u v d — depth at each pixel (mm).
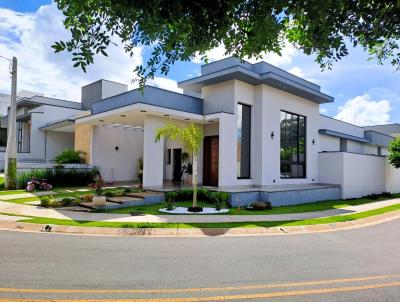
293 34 3402
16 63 17156
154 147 15273
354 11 2775
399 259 6332
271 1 2703
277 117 17891
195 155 12211
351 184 20109
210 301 4074
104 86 30516
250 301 4102
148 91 14758
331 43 2984
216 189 14914
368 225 10922
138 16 2631
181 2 2523
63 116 28125
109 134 20688
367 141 29109
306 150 20109
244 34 3090
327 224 10414
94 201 11688
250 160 17109
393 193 24438
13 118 17109
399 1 2436
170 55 3252
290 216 11680
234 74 15555
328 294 4383
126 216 10477
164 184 18016
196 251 6711
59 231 8578
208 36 2861
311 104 20812
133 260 5895
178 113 15273
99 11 2648
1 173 23797
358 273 5383
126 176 21562
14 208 11547
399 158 21641
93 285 4551
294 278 5055
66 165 19281
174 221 9836
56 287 4434
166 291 4383
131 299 4074
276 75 16375
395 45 3633
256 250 6922
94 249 6676
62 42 2672
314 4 2639
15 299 3984
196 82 16969
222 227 9328
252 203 13352
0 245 6828
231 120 15984
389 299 4238
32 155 26281
